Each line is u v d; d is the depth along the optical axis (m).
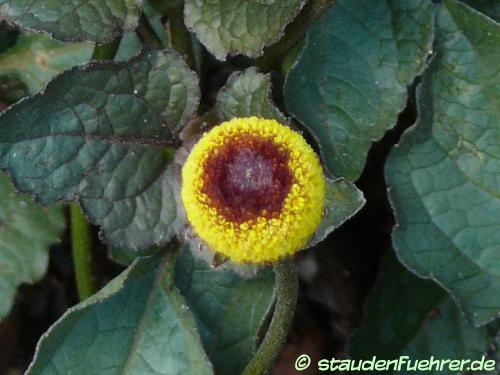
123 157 0.13
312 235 0.10
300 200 0.10
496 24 0.14
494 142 0.14
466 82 0.14
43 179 0.12
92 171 0.13
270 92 0.13
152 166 0.13
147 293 0.13
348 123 0.14
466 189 0.14
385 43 0.14
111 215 0.13
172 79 0.13
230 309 0.14
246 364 0.14
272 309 0.14
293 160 0.10
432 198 0.14
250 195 0.10
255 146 0.10
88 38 0.13
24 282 0.15
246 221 0.10
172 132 0.14
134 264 0.13
